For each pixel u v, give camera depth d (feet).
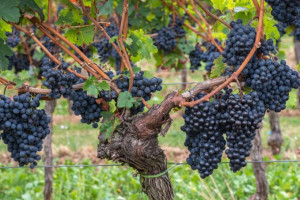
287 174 22.71
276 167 24.00
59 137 31.35
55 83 8.66
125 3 9.19
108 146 9.29
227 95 8.61
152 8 16.33
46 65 9.16
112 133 9.11
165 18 16.25
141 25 16.33
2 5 8.48
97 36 15.33
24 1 8.95
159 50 15.89
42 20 9.14
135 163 9.34
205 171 9.03
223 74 9.60
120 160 9.40
